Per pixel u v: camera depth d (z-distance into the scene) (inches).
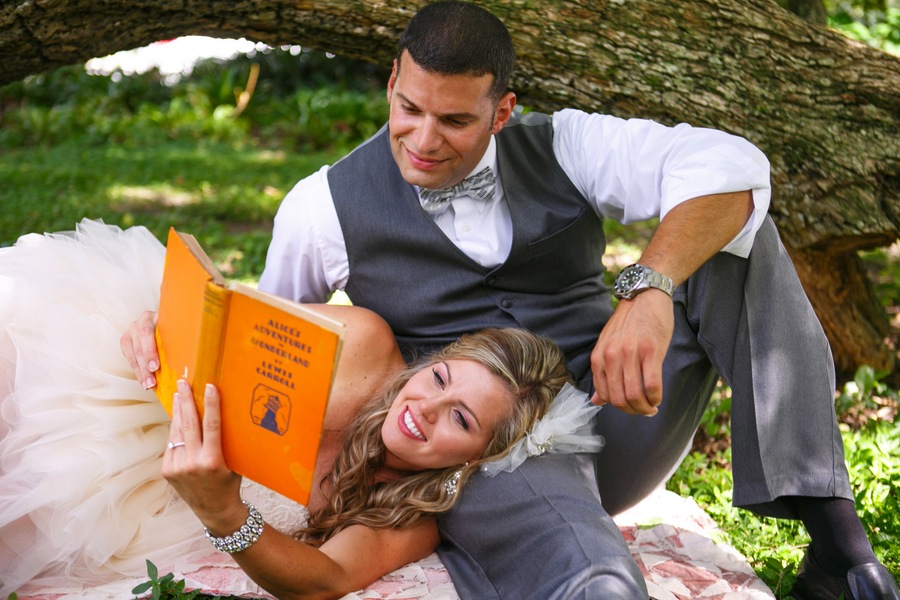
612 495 103.3
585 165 102.6
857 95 130.5
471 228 101.3
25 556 87.0
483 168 98.7
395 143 94.8
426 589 87.6
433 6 91.8
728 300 92.6
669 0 127.8
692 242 88.2
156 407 90.3
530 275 102.2
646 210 99.8
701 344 93.5
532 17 125.6
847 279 154.3
